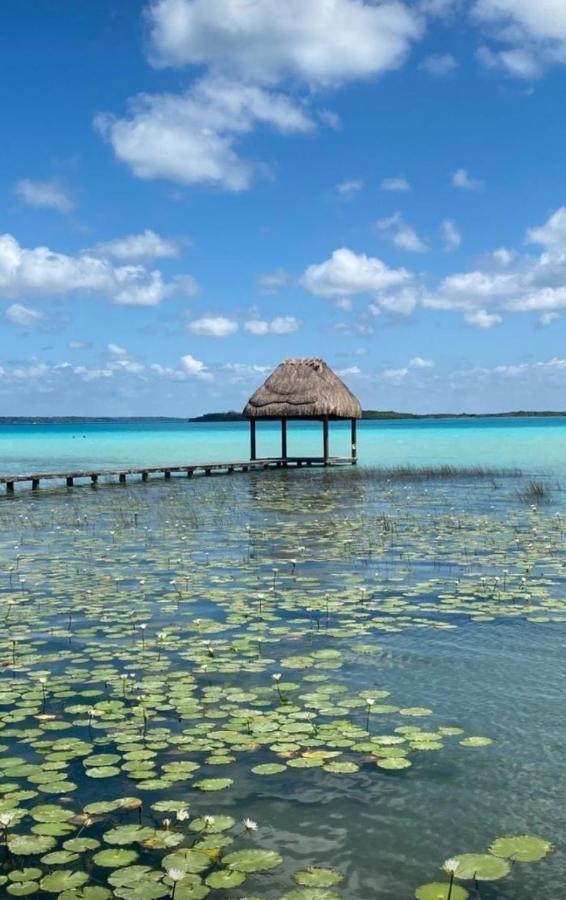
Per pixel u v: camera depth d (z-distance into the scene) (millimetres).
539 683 5828
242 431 121062
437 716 5191
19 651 6719
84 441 75750
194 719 5133
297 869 3469
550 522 14969
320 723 5066
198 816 3904
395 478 26875
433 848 3643
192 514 17047
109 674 6070
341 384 34375
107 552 11969
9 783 4242
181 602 8508
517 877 3414
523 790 4176
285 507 18297
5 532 14453
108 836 3707
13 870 3449
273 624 7570
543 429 105062
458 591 8961
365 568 10469
